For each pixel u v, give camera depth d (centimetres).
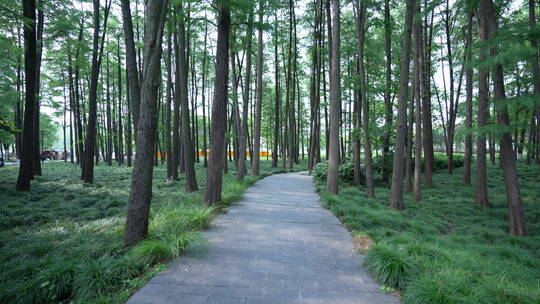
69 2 1230
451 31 1703
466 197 1222
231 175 1766
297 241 509
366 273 378
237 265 391
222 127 788
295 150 3459
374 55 1495
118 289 321
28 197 891
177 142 1516
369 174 1103
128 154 2478
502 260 477
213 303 289
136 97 877
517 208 713
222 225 601
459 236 632
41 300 304
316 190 1174
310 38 2025
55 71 2233
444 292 291
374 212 721
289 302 296
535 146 820
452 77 1838
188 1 747
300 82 3073
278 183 1455
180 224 528
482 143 1065
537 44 671
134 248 402
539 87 785
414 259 385
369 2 1149
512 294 301
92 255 391
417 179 1134
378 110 1739
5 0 870
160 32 457
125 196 944
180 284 329
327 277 362
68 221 629
